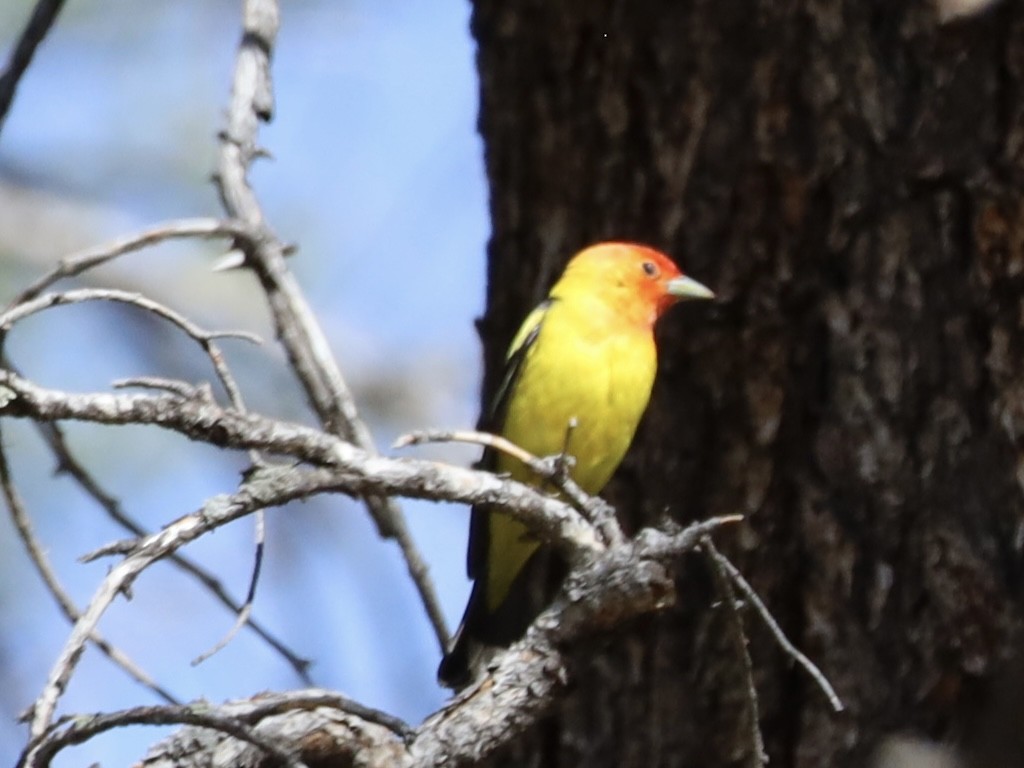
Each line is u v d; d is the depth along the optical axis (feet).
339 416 32.73
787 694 32.04
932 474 31.81
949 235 32.45
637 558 25.81
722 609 32.37
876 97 32.65
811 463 32.37
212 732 24.86
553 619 26.27
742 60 33.19
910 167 32.45
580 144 34.81
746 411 33.01
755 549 32.45
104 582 22.15
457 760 25.52
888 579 31.63
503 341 37.96
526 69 35.24
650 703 32.55
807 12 32.81
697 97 33.53
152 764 24.66
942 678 31.07
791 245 32.89
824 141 32.68
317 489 24.27
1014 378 31.99
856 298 32.45
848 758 31.19
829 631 31.73
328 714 25.30
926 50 32.58
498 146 36.17
